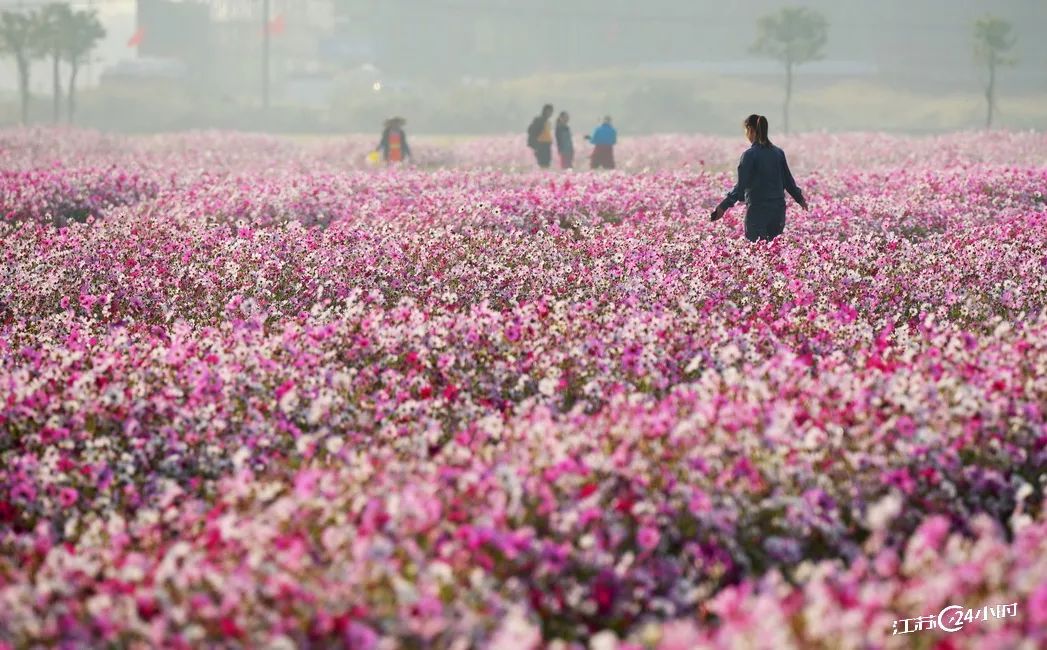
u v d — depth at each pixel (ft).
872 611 50.44
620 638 58.39
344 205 209.97
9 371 95.35
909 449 71.41
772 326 107.65
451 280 132.98
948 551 58.29
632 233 161.89
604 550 62.08
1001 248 142.31
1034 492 71.92
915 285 127.03
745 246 140.97
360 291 120.16
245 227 160.56
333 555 59.93
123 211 199.41
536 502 67.36
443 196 203.21
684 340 99.81
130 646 54.08
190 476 79.61
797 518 65.82
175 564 60.59
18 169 303.07
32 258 143.54
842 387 80.53
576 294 123.34
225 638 53.78
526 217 189.37
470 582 58.95
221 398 86.48
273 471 76.07
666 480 68.03
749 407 75.56
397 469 70.08
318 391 89.10
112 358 93.61
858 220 181.47
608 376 92.48
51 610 55.88
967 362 85.30
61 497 72.08
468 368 96.53
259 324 108.99
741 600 52.16
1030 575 52.75
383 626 53.78
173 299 127.54
